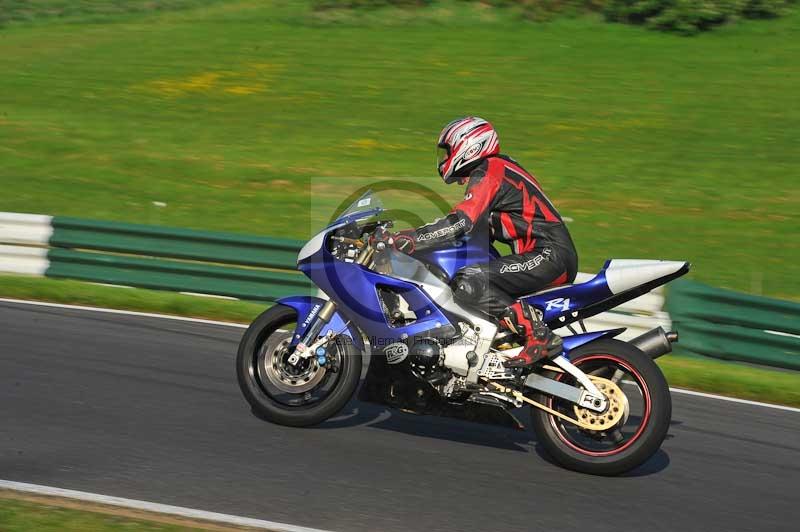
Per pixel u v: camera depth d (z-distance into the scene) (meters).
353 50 66.06
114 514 12.82
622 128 52.03
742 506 14.95
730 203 42.88
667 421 15.53
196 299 26.75
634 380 16.06
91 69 62.50
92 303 26.39
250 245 28.38
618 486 15.48
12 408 17.17
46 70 62.12
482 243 16.59
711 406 20.50
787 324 23.59
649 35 67.94
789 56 62.91
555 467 16.20
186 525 12.59
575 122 52.84
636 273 16.02
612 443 16.53
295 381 16.95
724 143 50.09
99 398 18.09
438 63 62.91
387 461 15.84
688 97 56.50
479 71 61.19
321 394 18.73
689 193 44.00
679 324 24.58
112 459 15.02
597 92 57.47
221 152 48.38
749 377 22.22
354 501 14.02
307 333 16.78
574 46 65.94
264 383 17.98
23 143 48.31
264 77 60.72
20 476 14.05
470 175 16.69
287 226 38.97
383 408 18.83
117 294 26.88
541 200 16.67
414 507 13.96
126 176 44.72
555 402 16.31
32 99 56.06
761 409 20.56
